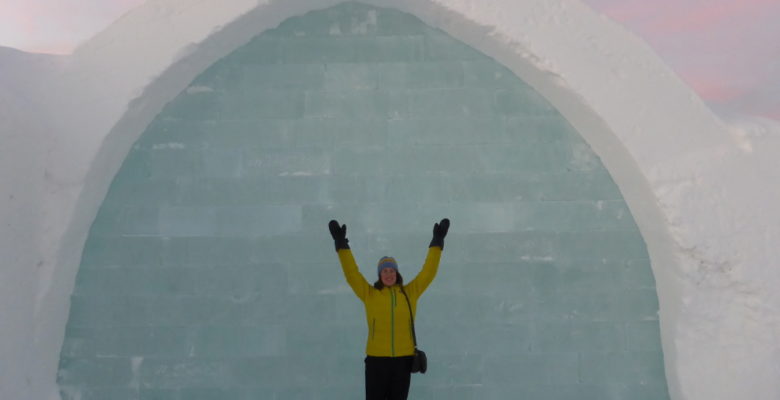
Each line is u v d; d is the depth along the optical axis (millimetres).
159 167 5051
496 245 4973
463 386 4867
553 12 4957
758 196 4602
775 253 4520
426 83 5109
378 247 4945
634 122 4727
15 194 4379
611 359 4883
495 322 4914
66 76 4863
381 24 5176
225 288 4957
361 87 5109
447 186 5012
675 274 4625
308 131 5070
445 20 5000
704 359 4500
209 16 4891
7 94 4512
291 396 4867
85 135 4711
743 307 4508
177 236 4992
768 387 4367
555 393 4855
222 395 4875
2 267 4266
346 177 5027
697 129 4742
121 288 4953
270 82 5125
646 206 4746
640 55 4895
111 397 4863
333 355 4895
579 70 4801
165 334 4922
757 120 4980
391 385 4086
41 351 4605
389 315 4074
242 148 5066
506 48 4895
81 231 4848
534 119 5074
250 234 4988
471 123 5066
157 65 4836
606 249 4973
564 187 5016
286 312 4930
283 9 4996
